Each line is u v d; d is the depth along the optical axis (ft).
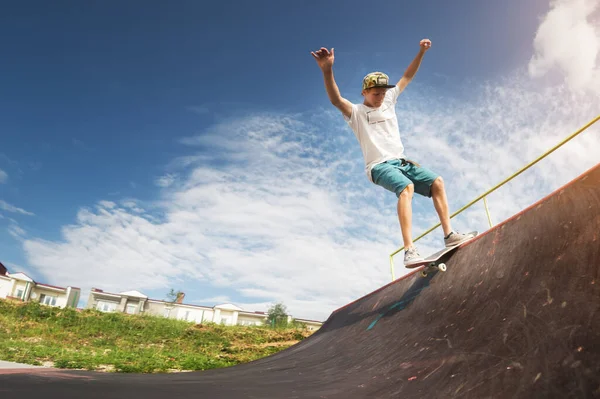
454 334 8.07
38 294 100.32
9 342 36.19
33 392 5.29
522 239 8.84
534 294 6.89
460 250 11.38
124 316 54.90
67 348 37.40
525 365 5.45
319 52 10.72
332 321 19.42
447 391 6.10
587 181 8.05
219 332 50.75
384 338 11.09
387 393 6.96
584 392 4.36
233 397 6.48
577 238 7.07
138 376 10.62
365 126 11.65
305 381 9.11
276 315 93.45
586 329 5.18
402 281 14.38
